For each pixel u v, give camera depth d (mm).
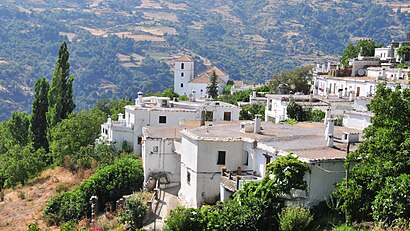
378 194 30438
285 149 37812
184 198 45750
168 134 53156
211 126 48719
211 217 33938
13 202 61250
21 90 184750
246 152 42250
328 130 40125
